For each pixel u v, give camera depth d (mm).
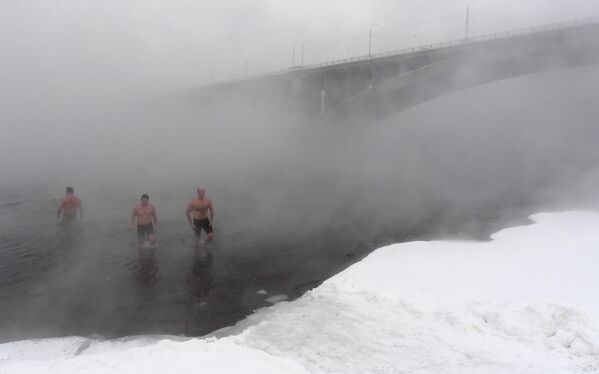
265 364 3691
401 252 7223
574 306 4379
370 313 4969
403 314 4914
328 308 5145
